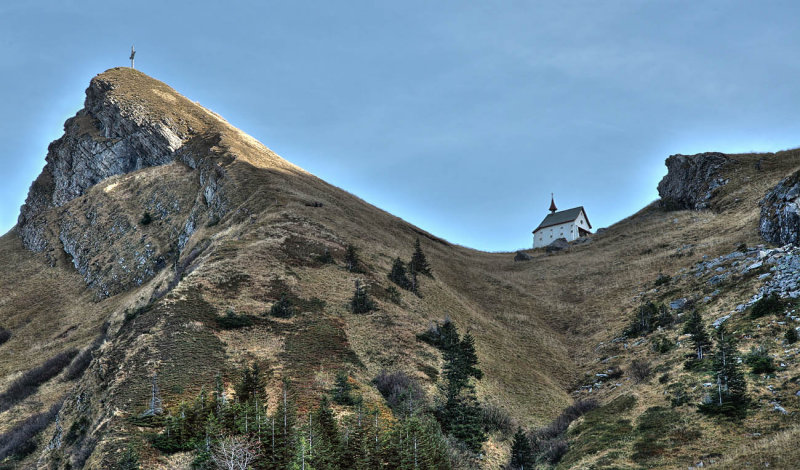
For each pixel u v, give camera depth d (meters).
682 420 40.62
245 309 53.50
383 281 68.69
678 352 52.47
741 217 84.69
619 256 94.94
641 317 64.06
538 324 75.25
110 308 83.69
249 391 39.38
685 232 91.81
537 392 54.41
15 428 53.88
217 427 33.94
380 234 95.50
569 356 65.31
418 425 36.94
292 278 61.94
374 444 35.47
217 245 70.12
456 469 37.72
